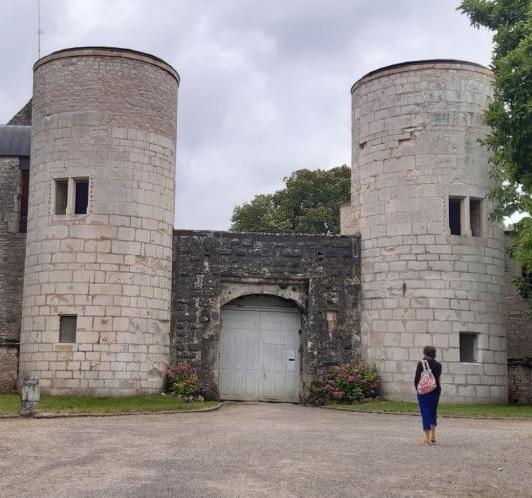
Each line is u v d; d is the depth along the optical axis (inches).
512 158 738.2
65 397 784.9
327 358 888.9
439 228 850.1
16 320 1008.9
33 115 881.5
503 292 876.0
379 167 890.1
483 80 886.4
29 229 856.3
